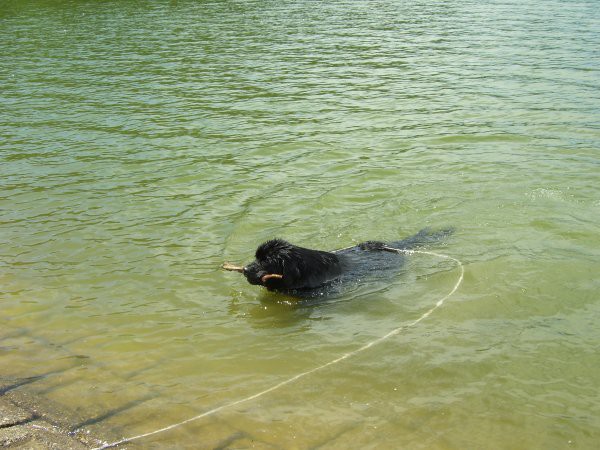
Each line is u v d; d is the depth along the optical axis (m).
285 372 5.52
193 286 7.04
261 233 8.24
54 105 14.68
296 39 21.92
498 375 5.41
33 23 26.16
